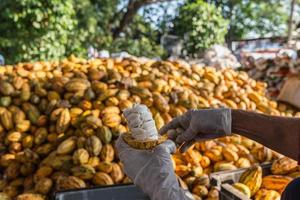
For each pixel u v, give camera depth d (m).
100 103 3.46
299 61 6.99
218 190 2.56
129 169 1.66
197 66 4.79
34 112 3.49
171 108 3.62
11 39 8.84
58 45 9.24
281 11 21.95
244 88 4.75
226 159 3.20
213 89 4.34
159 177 1.59
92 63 4.68
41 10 8.72
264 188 2.70
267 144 1.48
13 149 3.31
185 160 3.13
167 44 13.81
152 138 1.65
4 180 3.17
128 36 14.76
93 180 2.89
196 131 1.58
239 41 16.73
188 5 12.29
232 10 18.64
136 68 4.37
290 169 2.78
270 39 16.42
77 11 10.89
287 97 4.93
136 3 13.76
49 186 2.90
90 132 3.13
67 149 3.06
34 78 4.00
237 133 1.55
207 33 11.89
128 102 3.42
